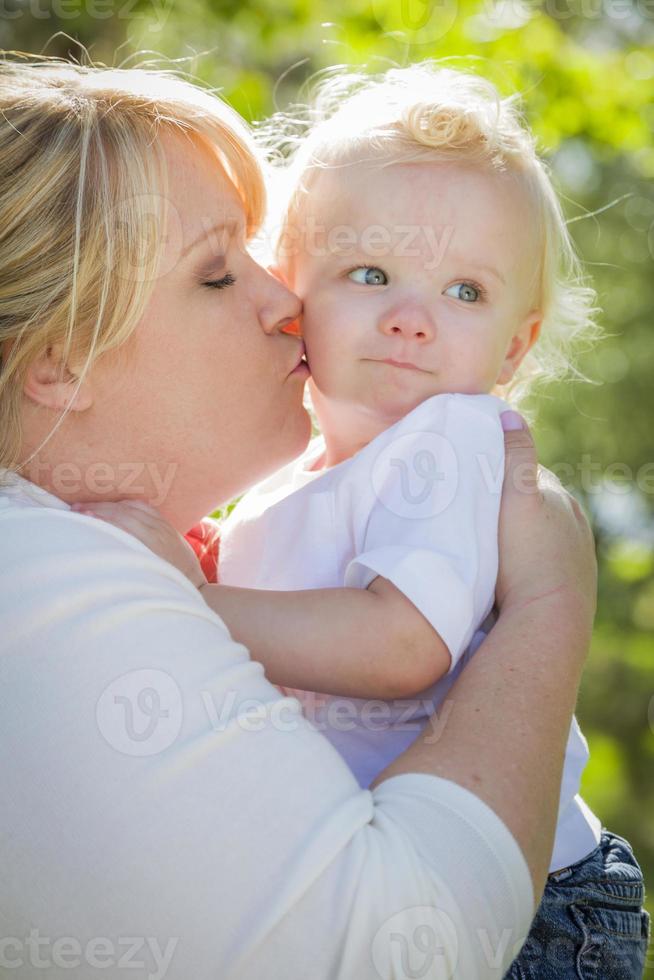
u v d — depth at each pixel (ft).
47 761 3.17
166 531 4.07
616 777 25.88
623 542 27.58
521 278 4.95
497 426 4.49
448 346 4.71
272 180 5.29
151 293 3.97
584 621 4.11
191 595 3.67
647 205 26.04
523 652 3.89
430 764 3.54
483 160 4.83
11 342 3.84
